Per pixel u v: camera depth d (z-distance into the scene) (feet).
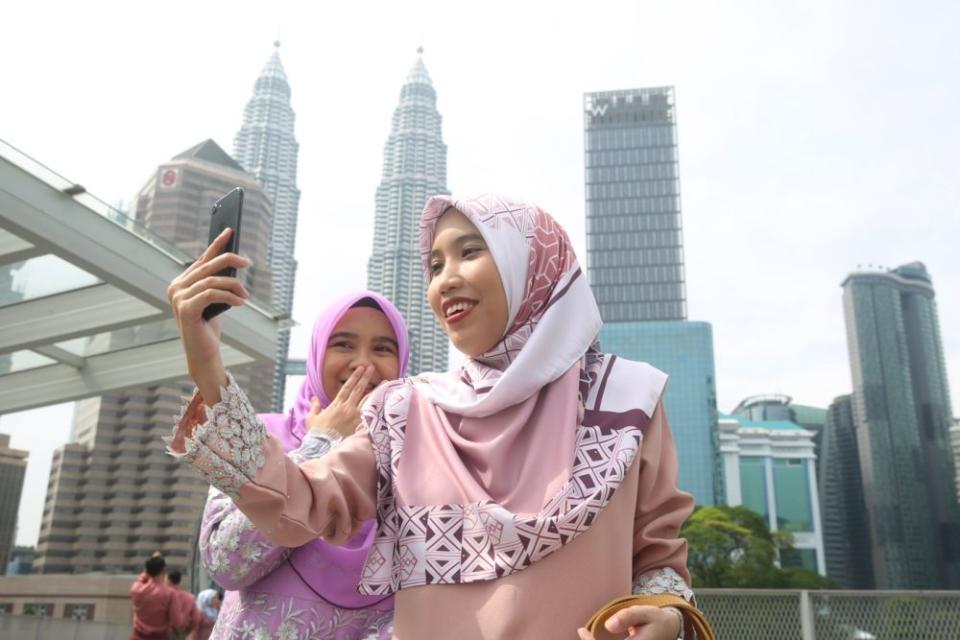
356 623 6.81
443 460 5.21
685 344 427.74
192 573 32.89
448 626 4.63
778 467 501.15
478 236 5.79
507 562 4.60
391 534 5.23
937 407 523.29
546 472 4.99
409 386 5.85
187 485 255.29
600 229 502.38
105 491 252.83
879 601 21.54
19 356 32.48
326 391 8.40
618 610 4.57
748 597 22.34
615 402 5.45
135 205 293.23
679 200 501.97
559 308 5.60
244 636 6.70
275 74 471.21
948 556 484.74
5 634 35.27
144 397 262.06
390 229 450.30
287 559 6.88
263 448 4.71
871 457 511.81
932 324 549.13
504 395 5.15
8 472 202.80
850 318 551.18
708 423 410.72
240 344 29.71
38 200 23.32
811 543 480.23
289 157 463.01
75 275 27.37
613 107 530.27
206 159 290.56
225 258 4.77
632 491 5.21
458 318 5.63
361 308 8.64
